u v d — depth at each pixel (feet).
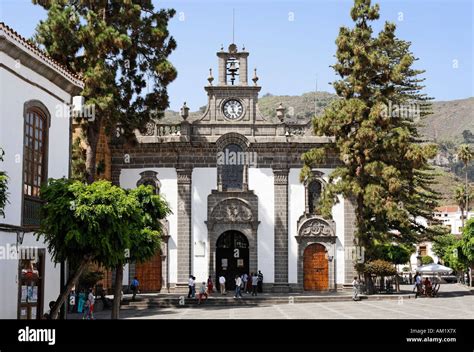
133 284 133.08
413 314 102.42
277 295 141.38
